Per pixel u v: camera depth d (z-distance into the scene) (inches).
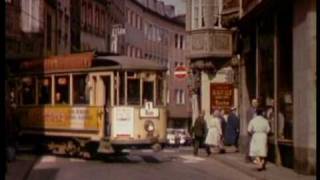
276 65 938.7
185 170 920.9
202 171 909.2
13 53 1505.9
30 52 1589.6
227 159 1058.1
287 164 894.4
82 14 2233.0
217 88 1606.8
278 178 768.9
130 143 1016.9
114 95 1021.8
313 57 778.8
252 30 1114.7
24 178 770.8
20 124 1196.5
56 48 1850.4
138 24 3157.0
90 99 1050.7
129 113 1020.5
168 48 3597.4
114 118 1016.9
